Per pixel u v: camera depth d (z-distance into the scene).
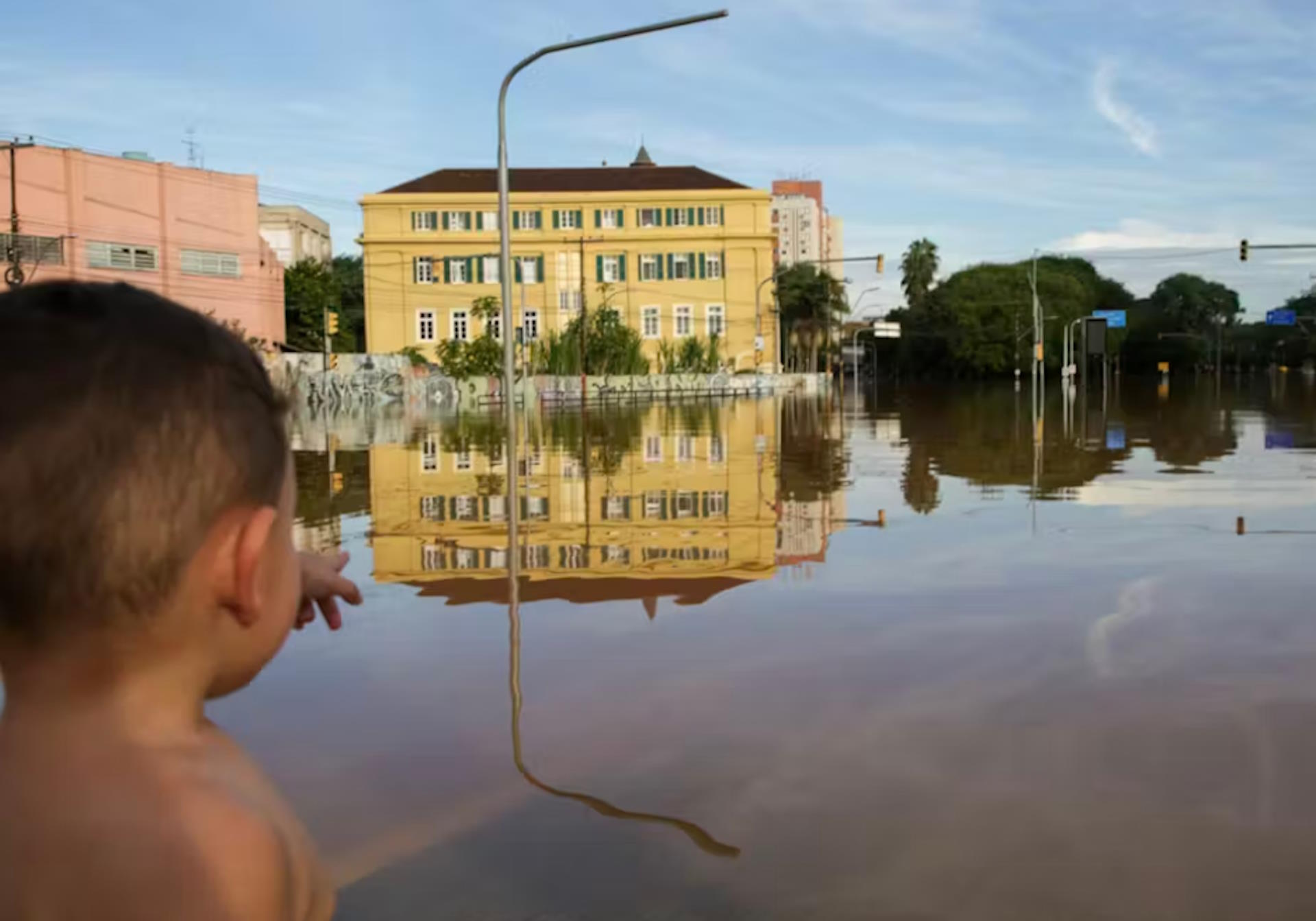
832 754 3.25
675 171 71.94
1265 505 9.18
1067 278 92.75
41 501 0.61
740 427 24.44
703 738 3.41
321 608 1.06
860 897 2.36
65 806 0.64
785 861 2.53
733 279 68.44
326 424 27.16
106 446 0.62
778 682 4.03
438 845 2.63
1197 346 113.44
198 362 0.66
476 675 4.16
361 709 3.72
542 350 59.03
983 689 3.94
